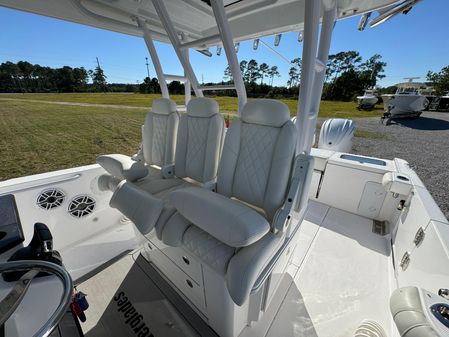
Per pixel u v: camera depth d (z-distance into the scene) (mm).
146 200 1024
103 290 1223
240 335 978
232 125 1181
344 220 1881
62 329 636
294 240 1227
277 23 1660
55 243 1459
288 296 1172
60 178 1430
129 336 993
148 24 1783
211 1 1045
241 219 726
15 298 543
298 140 1088
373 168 1795
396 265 1274
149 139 1854
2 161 2414
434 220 980
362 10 1400
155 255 1258
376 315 1065
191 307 1109
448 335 467
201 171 1456
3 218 829
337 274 1320
